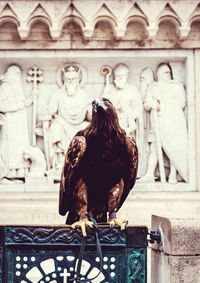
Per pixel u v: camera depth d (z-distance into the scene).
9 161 7.22
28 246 3.06
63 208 3.73
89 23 7.00
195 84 7.25
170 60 7.44
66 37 7.22
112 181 3.58
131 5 7.02
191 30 7.26
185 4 7.04
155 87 7.36
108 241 3.08
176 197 6.86
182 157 7.19
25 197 6.85
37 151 7.23
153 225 3.46
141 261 3.09
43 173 7.20
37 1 7.00
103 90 7.44
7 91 7.32
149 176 7.20
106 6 7.02
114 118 3.46
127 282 3.07
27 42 7.20
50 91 7.47
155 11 7.01
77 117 7.30
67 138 7.28
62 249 3.09
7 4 6.98
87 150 3.48
